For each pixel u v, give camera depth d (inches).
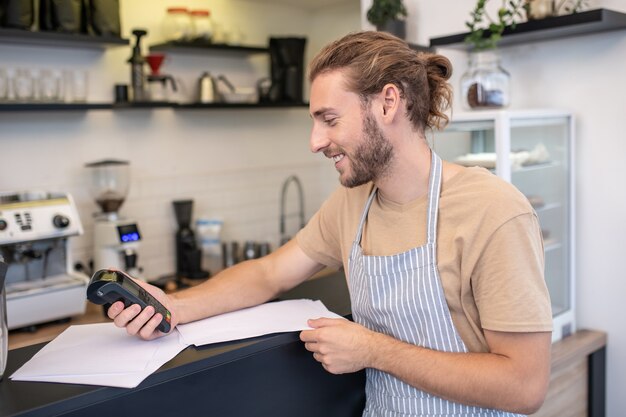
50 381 42.2
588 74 94.0
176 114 136.5
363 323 55.0
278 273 61.1
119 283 47.2
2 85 103.7
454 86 109.6
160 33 133.6
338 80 47.2
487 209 46.6
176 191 137.9
